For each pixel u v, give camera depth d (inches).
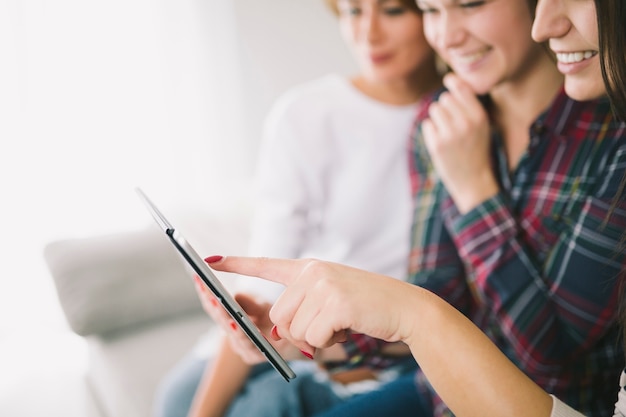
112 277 62.6
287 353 37.2
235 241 69.4
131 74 100.3
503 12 30.2
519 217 32.9
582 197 30.2
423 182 38.6
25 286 99.2
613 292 28.9
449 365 21.3
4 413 79.0
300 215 50.4
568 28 25.4
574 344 30.7
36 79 94.7
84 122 98.5
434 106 34.5
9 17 92.4
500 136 34.3
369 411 36.2
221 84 105.3
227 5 103.2
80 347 96.7
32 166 96.7
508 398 21.1
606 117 29.4
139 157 102.8
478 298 35.5
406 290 21.7
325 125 49.9
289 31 105.6
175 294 64.4
